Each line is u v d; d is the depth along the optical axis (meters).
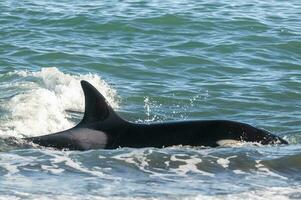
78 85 64.00
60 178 37.78
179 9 97.81
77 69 71.62
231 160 41.69
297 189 37.09
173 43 81.31
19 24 89.12
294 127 54.69
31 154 42.38
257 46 80.50
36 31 86.00
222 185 37.47
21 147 45.47
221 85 66.19
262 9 101.12
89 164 40.47
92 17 91.81
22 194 34.88
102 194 35.41
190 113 58.62
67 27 88.12
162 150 43.28
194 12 95.75
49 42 81.06
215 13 95.81
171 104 60.81
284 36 84.75
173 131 45.72
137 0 105.62
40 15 93.50
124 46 79.75
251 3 105.94
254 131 46.06
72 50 77.56
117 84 66.12
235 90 64.69
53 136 46.38
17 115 55.31
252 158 42.03
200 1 105.31
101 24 88.75
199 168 40.34
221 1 106.00
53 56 75.25
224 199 35.22
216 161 41.47
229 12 97.00
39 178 37.66
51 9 97.12
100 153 42.56
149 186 36.94
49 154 42.38
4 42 80.62
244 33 85.94
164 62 73.75
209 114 58.47
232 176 39.16
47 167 39.69
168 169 40.06
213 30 87.31
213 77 69.38
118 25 88.25
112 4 102.06
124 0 105.81
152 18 91.31
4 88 63.09
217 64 73.44
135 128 46.09
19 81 65.38
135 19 90.94
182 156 42.16
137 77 69.00
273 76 69.62
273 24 90.94
